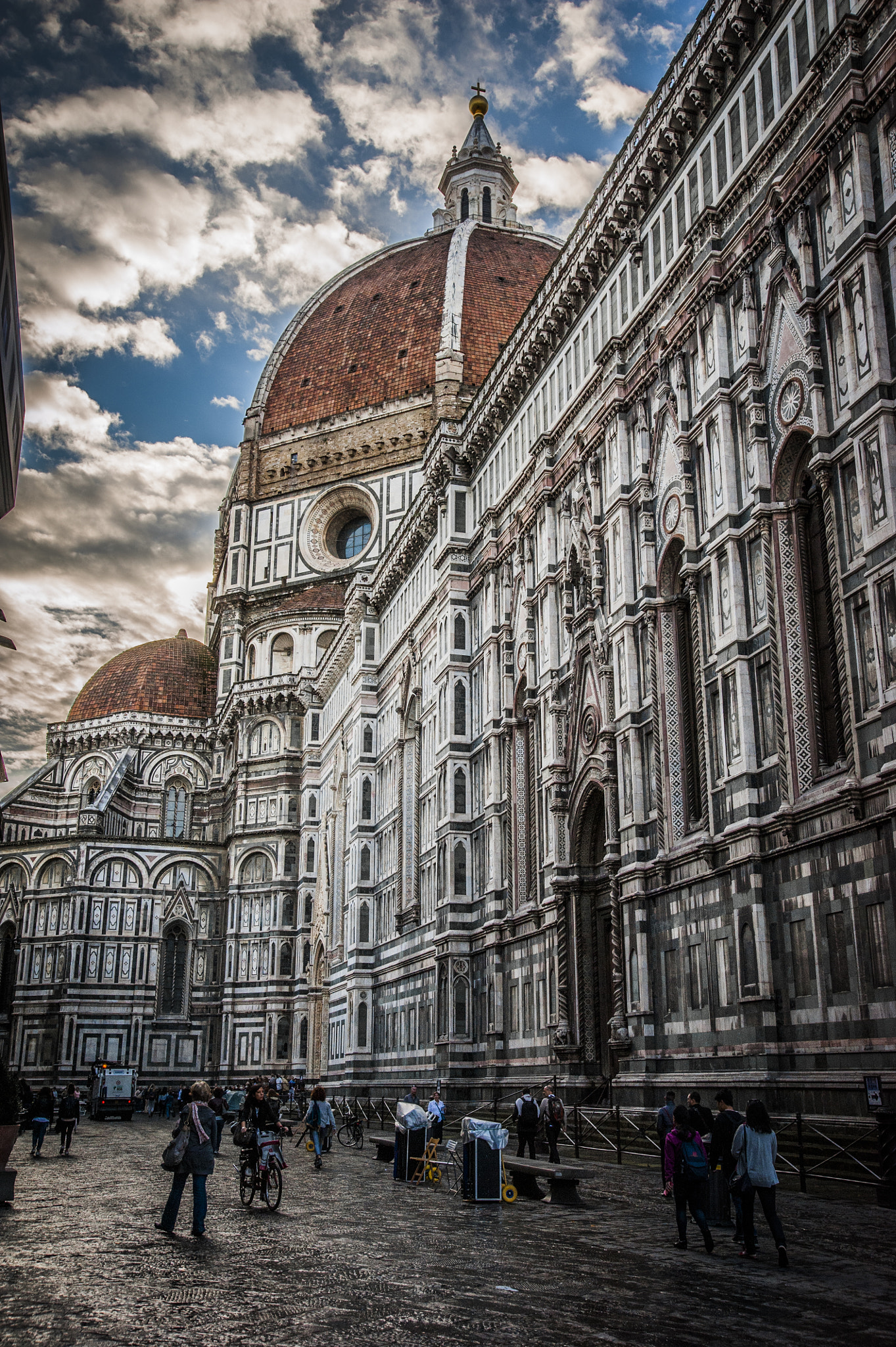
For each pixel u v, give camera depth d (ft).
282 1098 221.46
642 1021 111.86
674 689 115.75
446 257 388.16
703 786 108.27
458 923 172.45
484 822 170.71
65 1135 131.34
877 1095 72.59
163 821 360.48
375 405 360.89
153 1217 68.69
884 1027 79.30
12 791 357.82
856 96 90.48
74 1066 303.68
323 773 304.71
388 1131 176.35
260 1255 53.57
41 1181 95.86
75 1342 36.11
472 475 189.57
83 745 371.15
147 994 314.76
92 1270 49.29
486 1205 74.54
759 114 106.63
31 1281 46.78
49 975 315.37
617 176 134.51
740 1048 94.99
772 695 96.27
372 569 312.91
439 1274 48.32
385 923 226.38
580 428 141.49
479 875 172.04
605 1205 72.69
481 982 165.99
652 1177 88.17
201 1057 317.01
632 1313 40.68
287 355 399.65
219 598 375.04
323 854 294.05
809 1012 87.61
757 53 107.45
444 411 294.46
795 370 96.68
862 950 82.12
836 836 85.61
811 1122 82.94
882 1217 62.39
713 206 111.75
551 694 146.00
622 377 130.31
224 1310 41.09
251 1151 74.95
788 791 92.58
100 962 313.94
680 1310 41.27
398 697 226.99
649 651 119.14
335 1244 56.90
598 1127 114.83
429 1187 89.15
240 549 368.48
